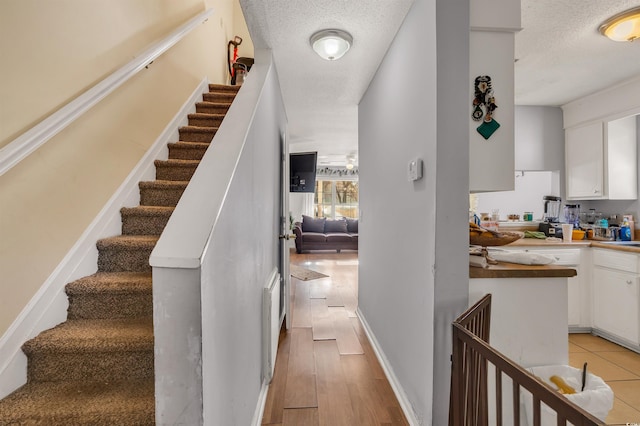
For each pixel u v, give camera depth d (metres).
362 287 2.90
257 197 1.56
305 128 4.00
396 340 1.83
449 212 1.31
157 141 2.33
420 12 1.47
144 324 1.30
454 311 1.32
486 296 1.30
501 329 1.41
